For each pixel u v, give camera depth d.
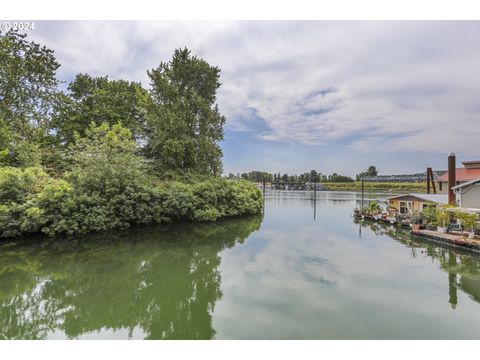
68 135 20.48
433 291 6.72
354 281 7.39
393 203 20.84
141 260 9.40
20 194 11.04
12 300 6.22
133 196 14.12
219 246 11.52
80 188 12.77
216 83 23.11
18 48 17.53
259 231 15.23
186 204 16.23
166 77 21.33
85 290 6.84
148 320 5.33
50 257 9.49
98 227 12.73
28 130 18.09
